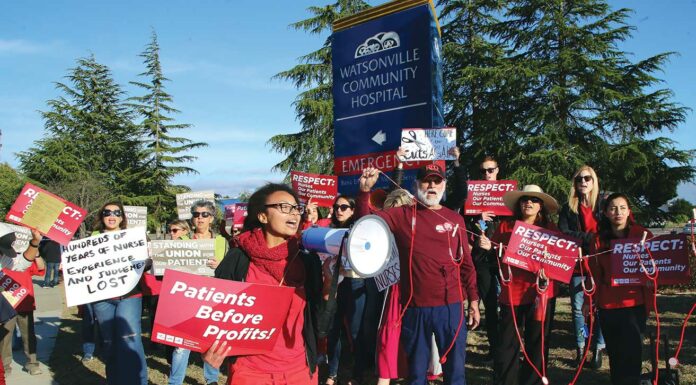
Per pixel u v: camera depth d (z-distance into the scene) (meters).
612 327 4.38
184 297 2.58
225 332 2.63
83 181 34.00
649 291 4.29
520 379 4.84
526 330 4.75
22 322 6.62
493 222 6.36
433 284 3.98
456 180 5.23
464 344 4.04
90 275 4.59
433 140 5.26
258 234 2.89
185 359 5.30
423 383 4.04
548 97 23.17
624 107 23.25
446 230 4.05
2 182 41.34
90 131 45.69
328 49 25.20
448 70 25.22
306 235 2.96
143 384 4.76
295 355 2.82
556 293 4.80
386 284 4.45
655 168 23.34
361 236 2.72
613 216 4.41
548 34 23.73
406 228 4.09
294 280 2.88
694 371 5.68
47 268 17.05
